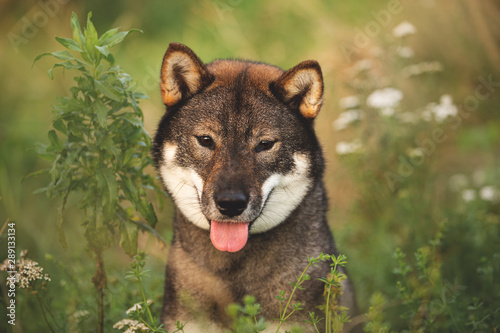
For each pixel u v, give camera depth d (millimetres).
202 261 6781
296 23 16719
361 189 11203
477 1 14422
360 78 12734
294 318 6539
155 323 5629
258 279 6660
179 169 6746
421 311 6961
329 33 15367
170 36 17969
